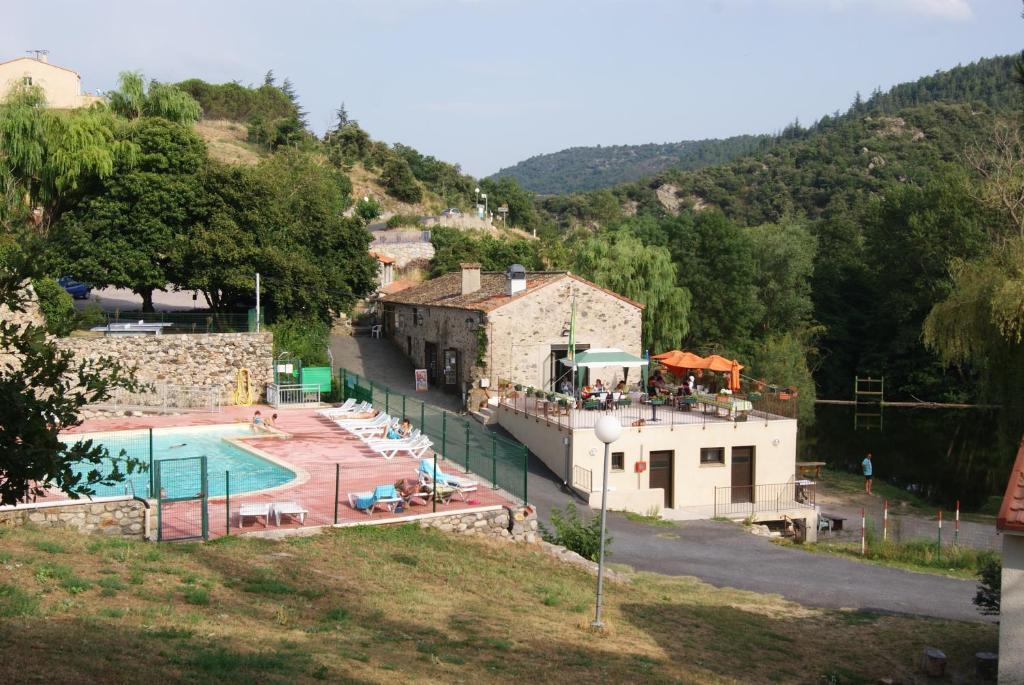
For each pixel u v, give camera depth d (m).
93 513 17.69
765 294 65.62
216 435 32.22
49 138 38.53
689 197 190.50
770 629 16.50
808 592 20.34
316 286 45.66
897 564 24.30
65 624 10.69
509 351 39.62
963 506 37.69
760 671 13.55
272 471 26.39
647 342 52.62
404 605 14.41
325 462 27.05
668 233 60.88
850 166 172.88
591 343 40.91
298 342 43.34
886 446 50.94
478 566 18.22
